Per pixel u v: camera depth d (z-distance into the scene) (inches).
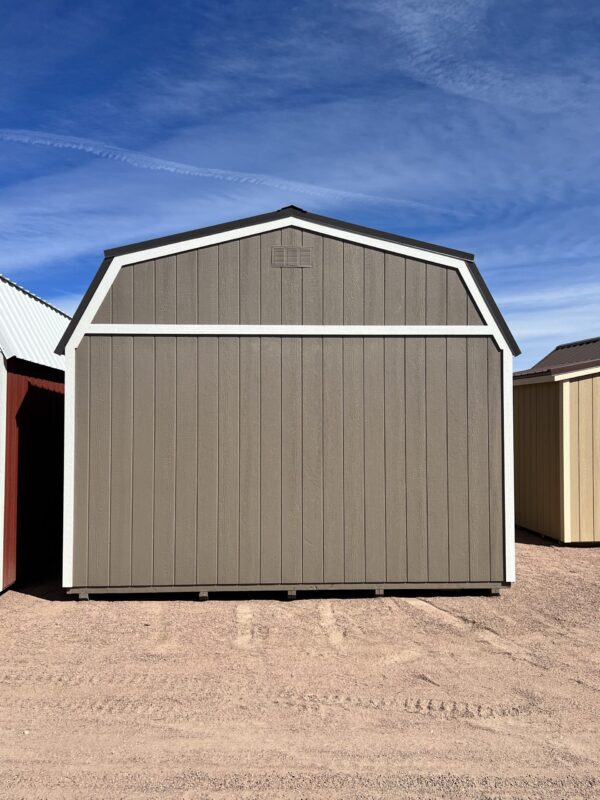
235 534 285.7
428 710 177.3
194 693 187.6
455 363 295.0
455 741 159.9
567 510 410.3
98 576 281.4
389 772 145.6
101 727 166.2
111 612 268.2
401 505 291.3
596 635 240.8
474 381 295.3
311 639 235.5
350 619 259.6
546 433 434.9
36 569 342.6
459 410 294.5
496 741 160.1
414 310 294.0
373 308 293.0
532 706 180.1
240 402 287.7
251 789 138.5
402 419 292.4
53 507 374.6
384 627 249.8
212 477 285.7
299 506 287.9
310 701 182.5
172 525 283.7
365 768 147.2
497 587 292.8
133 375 285.0
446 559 291.7
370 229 292.8
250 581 285.3
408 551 290.5
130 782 140.9
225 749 155.5
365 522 289.7
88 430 283.0
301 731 164.7
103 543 282.0
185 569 283.6
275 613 267.4
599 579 325.4
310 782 141.4
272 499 287.3
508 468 294.2
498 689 191.6
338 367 291.4
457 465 293.4
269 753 153.7
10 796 135.3
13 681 195.6
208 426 286.5
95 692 187.9
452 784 140.7
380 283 293.6
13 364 305.0
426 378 293.9
